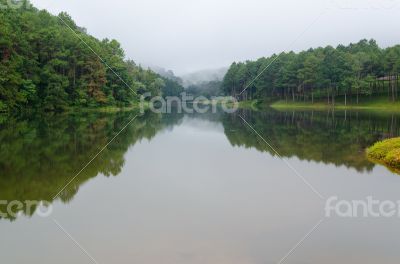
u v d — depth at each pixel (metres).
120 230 11.50
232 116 71.06
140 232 11.38
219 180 17.78
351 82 94.25
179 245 10.50
